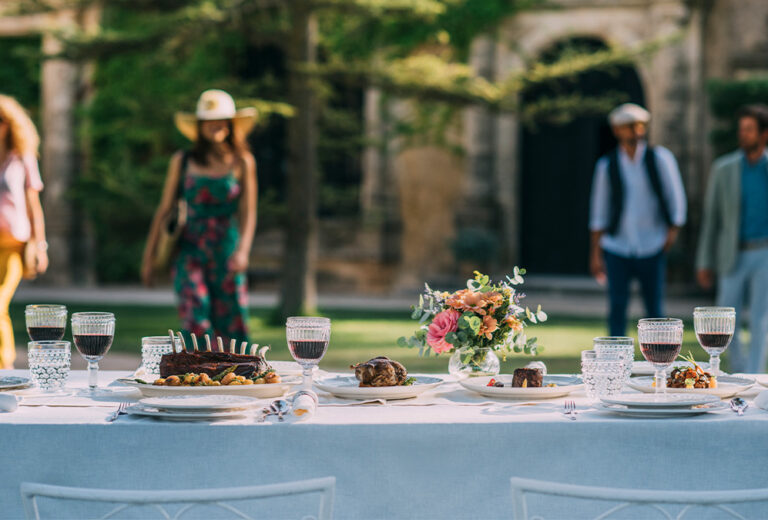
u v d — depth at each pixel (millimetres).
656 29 15133
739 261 6184
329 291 16719
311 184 11320
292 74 11203
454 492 2252
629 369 2701
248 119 5633
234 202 5312
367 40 12555
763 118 6047
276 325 11047
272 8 10641
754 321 6180
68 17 16047
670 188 6613
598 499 1817
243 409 2383
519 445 2252
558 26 15609
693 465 2260
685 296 14852
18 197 5352
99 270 17125
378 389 2607
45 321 3062
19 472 2242
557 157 16422
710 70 15352
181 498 1806
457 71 11430
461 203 16328
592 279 16047
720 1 15305
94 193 14594
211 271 5285
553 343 9352
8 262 5344
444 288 15938
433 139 13875
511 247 16141
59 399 2631
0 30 16750
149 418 2336
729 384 2850
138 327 10633
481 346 2994
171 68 12062
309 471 2236
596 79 16203
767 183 6102
